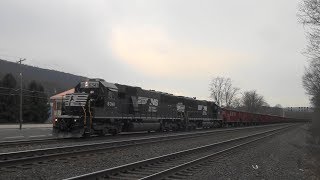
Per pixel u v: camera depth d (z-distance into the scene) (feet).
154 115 126.82
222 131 156.97
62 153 54.95
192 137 111.86
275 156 75.66
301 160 74.95
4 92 234.38
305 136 176.76
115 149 68.08
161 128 132.98
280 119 410.11
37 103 246.06
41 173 40.93
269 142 110.22
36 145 70.23
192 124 160.45
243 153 74.64
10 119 233.76
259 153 77.56
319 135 172.86
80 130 87.61
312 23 84.53
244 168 54.44
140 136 106.73
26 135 107.04
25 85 273.75
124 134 112.37
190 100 161.89
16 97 237.04
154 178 39.42
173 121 144.05
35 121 244.22
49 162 48.44
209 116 184.65
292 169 59.36
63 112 92.94
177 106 147.02
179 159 58.65
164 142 89.71
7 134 110.11
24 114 240.12
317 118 205.05
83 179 35.60
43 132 121.19
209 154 68.08
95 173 37.68
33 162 47.52
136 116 114.01
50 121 252.62
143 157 60.03
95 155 57.98
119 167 42.83
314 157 86.63
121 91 106.42
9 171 40.86
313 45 92.02
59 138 89.45
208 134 131.44
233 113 224.53
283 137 144.15
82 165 47.91
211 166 53.36
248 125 267.39
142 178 37.78
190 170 48.29
